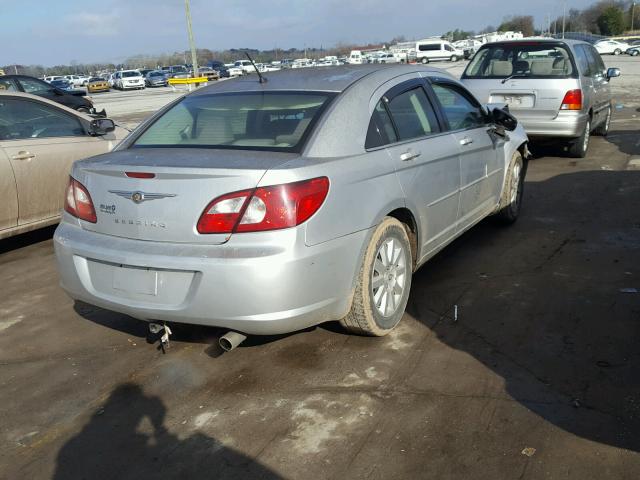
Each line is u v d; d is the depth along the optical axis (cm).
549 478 248
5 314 448
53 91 1852
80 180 343
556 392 307
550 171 860
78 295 348
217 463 271
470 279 463
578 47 936
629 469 250
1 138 570
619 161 909
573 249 521
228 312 303
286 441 282
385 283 367
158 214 312
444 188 428
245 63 5369
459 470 255
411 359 347
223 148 344
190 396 326
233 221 298
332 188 317
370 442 277
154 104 2816
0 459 284
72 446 290
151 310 317
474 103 514
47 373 360
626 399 298
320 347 367
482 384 317
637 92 2028
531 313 399
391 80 407
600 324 378
